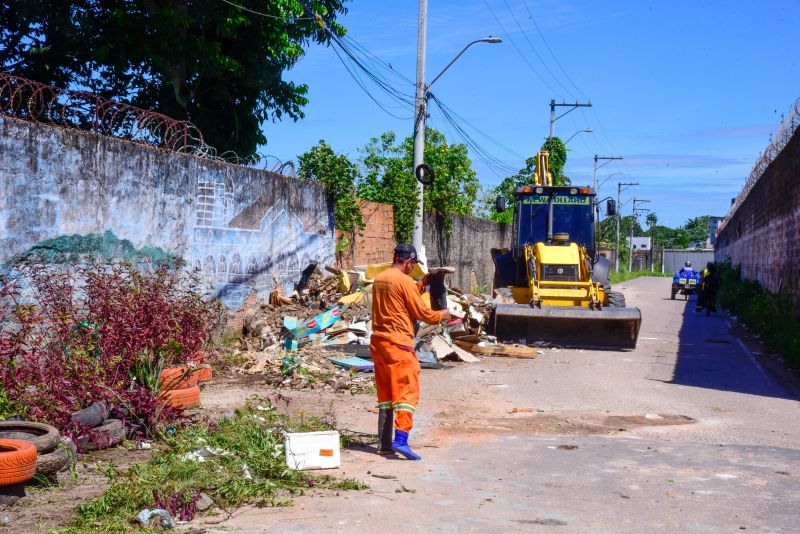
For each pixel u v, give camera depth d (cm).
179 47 1886
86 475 610
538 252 1770
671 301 3678
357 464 677
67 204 990
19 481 532
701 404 1043
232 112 2181
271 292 1527
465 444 771
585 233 1900
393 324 708
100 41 1903
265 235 1506
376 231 2053
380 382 718
